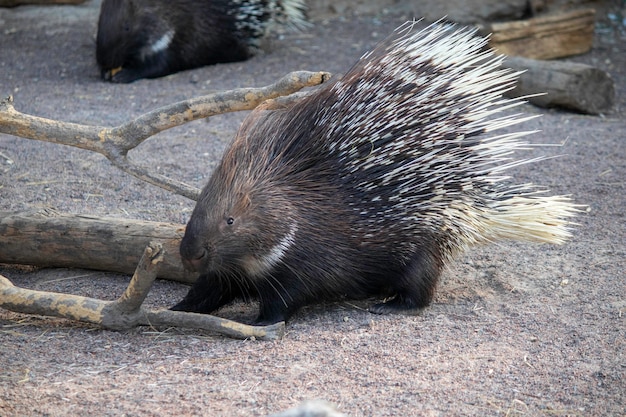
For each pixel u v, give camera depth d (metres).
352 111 7.24
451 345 6.88
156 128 7.59
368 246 7.29
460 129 7.40
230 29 16.50
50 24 19.03
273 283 7.17
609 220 9.73
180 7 15.90
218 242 6.80
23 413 5.70
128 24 15.43
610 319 7.40
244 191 6.88
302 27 18.19
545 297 7.88
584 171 11.26
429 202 7.32
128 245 8.08
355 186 7.21
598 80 13.81
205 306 7.62
